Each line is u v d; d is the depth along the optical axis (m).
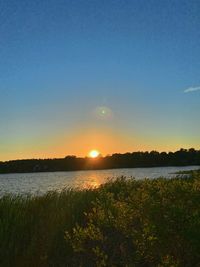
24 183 74.00
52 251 7.54
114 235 7.82
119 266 6.78
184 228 5.68
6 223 8.40
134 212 6.72
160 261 6.02
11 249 7.48
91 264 7.13
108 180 15.05
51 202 10.77
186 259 5.82
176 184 7.94
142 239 6.04
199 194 7.07
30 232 8.34
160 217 6.22
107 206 8.27
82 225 8.66
